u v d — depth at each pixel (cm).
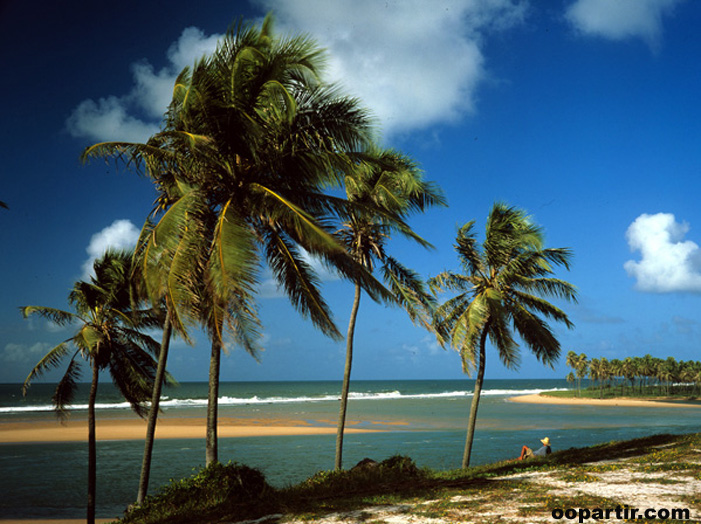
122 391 1784
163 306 1322
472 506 818
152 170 1143
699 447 1422
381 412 7681
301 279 1165
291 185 1188
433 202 1870
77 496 2228
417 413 7494
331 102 1129
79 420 5966
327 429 5028
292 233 1134
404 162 1766
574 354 16038
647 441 1750
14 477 2645
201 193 1048
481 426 5488
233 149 1127
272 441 4050
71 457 3281
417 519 760
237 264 923
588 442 4012
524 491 919
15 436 4344
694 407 10631
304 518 818
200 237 1012
